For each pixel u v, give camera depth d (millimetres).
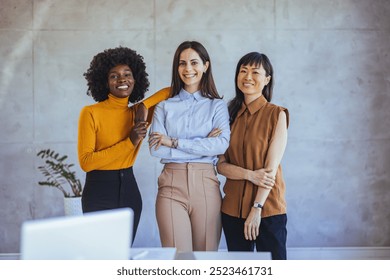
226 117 3639
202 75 3705
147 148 5613
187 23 5598
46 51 5586
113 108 3742
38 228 1604
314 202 5656
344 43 5637
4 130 5602
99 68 3822
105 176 3637
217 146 3518
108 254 1789
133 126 3680
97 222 1751
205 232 3582
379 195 5684
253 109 3635
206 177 3592
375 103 5660
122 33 5586
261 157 3561
